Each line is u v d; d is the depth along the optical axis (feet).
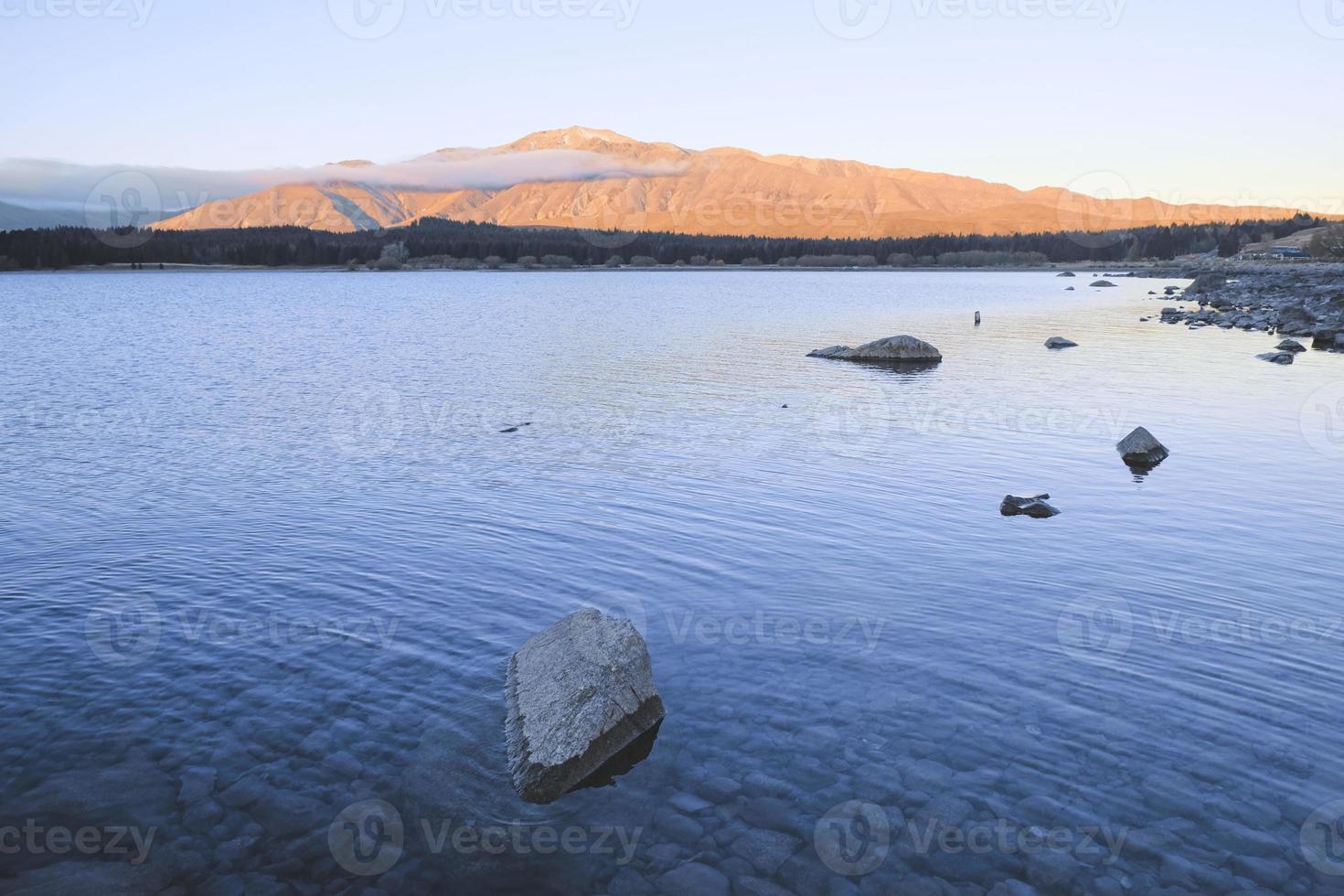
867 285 501.15
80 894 22.74
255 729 30.78
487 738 30.35
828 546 49.90
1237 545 49.75
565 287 490.49
